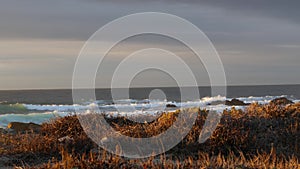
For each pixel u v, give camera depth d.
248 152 8.73
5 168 8.16
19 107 38.12
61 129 11.38
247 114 11.42
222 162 7.28
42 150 9.13
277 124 10.37
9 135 11.59
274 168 6.96
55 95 79.69
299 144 9.12
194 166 6.88
